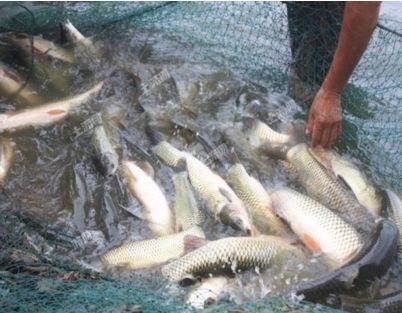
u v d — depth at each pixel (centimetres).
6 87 287
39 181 252
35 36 311
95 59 303
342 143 262
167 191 246
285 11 308
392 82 286
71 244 224
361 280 206
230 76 296
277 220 230
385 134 269
